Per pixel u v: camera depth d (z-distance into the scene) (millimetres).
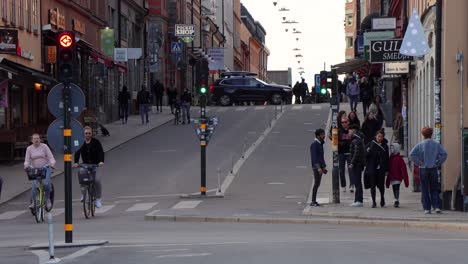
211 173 41750
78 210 31453
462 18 29141
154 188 37406
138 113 79938
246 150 50312
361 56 61281
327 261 16219
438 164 27250
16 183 38812
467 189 28203
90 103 63406
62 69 19812
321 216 27438
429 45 34469
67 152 19984
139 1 88125
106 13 73000
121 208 31734
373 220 25891
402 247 18625
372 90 61938
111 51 67875
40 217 28391
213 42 136250
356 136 30141
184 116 67125
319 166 30391
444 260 16266
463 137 28391
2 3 46281
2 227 26859
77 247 19766
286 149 50688
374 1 91125
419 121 40812
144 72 90375
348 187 36344
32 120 53625
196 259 16844
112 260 17172
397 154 29750
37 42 53750
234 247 18969
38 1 53844
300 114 71750
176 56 98000
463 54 29125
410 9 44969
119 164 45531
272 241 20438
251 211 29703
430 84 34750
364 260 16328
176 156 48094
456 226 24266
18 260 17656
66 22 59562
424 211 27641
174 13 100000
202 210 30156
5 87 43875
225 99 81562
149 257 17484
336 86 31812
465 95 29188
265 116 70562
